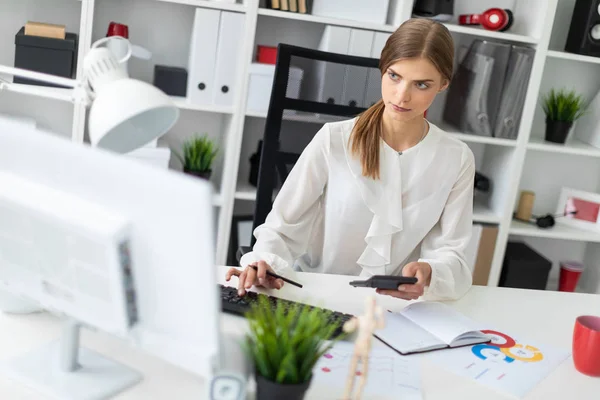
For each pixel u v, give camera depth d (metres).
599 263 3.47
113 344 1.25
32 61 2.68
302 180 1.88
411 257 1.95
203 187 0.89
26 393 1.08
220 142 3.13
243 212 3.22
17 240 1.07
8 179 1.05
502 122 3.00
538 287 3.22
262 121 3.14
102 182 0.97
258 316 1.06
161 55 2.98
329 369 1.26
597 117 3.26
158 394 1.13
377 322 1.02
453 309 1.60
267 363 1.03
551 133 3.20
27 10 2.82
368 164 1.85
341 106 2.31
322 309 1.45
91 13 2.62
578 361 1.40
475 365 1.37
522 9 3.11
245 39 2.76
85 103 1.17
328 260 1.94
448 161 1.89
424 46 1.67
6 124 1.03
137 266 0.98
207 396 0.99
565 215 3.37
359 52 2.84
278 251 1.81
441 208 1.89
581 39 3.04
